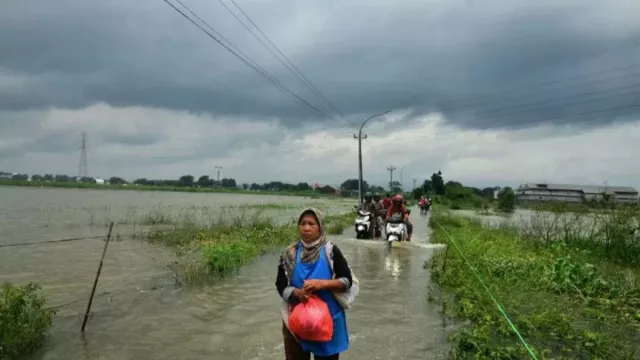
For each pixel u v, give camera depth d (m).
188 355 5.26
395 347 5.59
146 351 5.38
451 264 10.45
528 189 72.00
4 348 5.02
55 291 8.27
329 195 125.44
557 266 9.04
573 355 5.34
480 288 7.90
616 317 6.81
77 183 128.12
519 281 8.59
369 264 11.77
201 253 12.32
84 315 6.77
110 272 10.00
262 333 6.05
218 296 7.98
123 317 6.73
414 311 7.22
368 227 17.84
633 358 5.25
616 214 13.38
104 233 17.16
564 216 15.10
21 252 12.66
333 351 3.65
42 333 5.84
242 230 16.39
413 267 11.34
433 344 5.71
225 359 5.14
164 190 131.62
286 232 16.53
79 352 5.32
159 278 9.38
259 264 11.26
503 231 18.22
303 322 3.47
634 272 10.34
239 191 144.62
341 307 3.75
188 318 6.70
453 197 68.38
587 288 8.22
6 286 6.04
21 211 27.75
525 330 6.12
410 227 16.66
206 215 27.28
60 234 16.73
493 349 5.31
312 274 3.65
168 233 16.09
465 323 6.59
